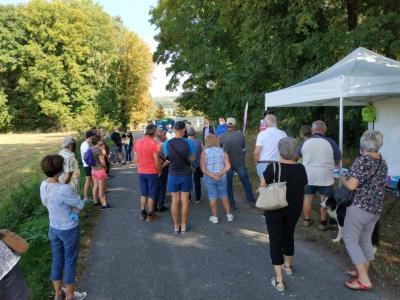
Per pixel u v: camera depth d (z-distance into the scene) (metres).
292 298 4.12
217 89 24.11
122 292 4.43
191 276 4.79
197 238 6.25
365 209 4.17
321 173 6.05
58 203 4.05
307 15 11.59
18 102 52.69
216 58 23.97
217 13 22.94
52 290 4.62
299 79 13.10
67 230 4.08
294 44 12.48
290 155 4.32
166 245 5.98
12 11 50.28
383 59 7.30
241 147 7.95
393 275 4.58
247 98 17.03
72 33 50.41
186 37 26.17
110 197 9.98
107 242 6.24
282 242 4.63
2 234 2.44
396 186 7.15
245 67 17.27
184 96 32.91
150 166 7.31
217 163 6.93
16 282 2.38
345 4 13.08
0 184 12.96
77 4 53.78
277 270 4.34
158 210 8.22
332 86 6.55
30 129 53.59
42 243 5.82
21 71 51.97
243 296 4.21
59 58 50.34
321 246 5.63
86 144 9.23
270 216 4.35
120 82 55.12
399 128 8.38
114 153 18.00
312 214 7.23
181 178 6.47
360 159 4.18
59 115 51.78
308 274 4.71
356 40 11.03
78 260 5.46
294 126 14.84
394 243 5.55
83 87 51.97
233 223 7.03
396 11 11.96
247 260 5.25
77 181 6.84
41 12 49.75
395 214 6.86
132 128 64.75
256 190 9.77
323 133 6.26
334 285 4.40
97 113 51.25
